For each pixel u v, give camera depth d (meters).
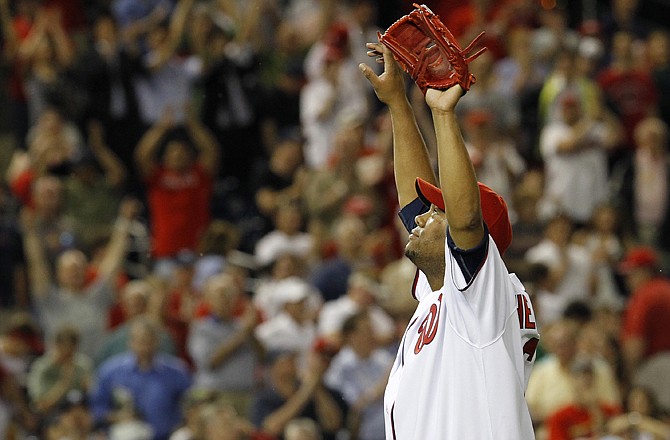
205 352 39.19
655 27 66.62
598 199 51.94
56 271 44.56
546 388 36.97
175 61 53.03
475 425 15.23
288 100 56.03
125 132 52.69
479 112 50.50
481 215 15.00
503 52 57.31
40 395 38.56
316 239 45.88
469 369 15.31
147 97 52.56
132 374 38.28
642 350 41.94
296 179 49.72
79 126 53.28
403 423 15.93
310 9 59.72
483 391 15.23
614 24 62.38
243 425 35.56
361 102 53.66
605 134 53.25
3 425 37.47
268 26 57.12
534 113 55.38
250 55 55.41
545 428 36.28
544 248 45.84
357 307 40.06
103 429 37.66
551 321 41.16
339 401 37.09
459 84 14.94
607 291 46.38
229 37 55.97
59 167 49.16
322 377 37.03
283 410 36.66
